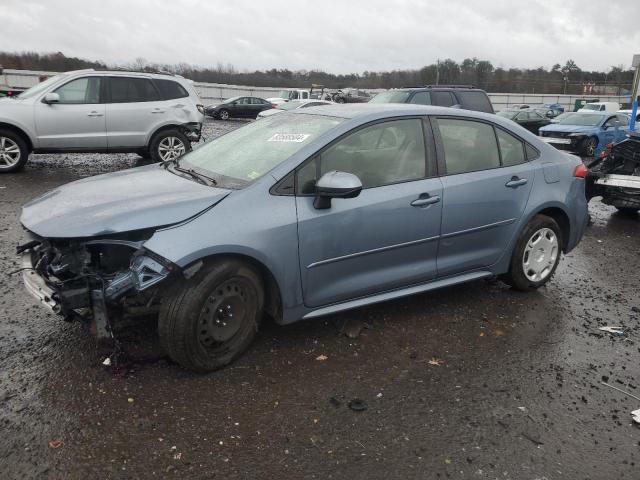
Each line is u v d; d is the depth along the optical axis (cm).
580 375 354
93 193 357
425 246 403
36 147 1002
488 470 264
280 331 392
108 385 318
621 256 643
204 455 266
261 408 304
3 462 255
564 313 450
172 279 305
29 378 322
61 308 314
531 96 6094
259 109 3259
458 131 427
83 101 1028
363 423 295
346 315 424
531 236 464
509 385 338
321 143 362
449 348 381
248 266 336
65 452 264
